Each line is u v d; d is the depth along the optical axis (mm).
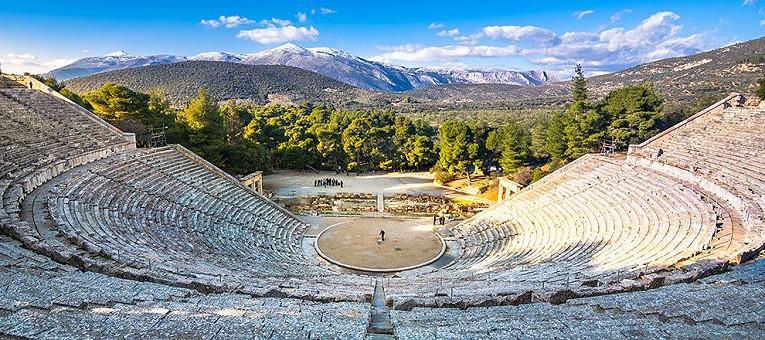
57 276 13820
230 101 80000
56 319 9711
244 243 30406
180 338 9062
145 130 51062
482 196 54531
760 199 23766
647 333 9523
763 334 9398
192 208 32219
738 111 39031
